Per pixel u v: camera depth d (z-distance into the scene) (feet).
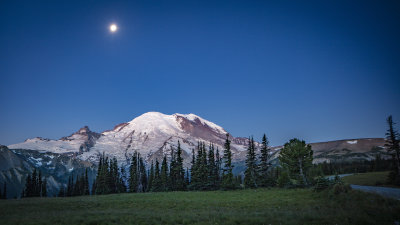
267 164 219.82
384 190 94.99
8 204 115.03
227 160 228.02
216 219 62.90
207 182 239.50
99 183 306.76
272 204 94.89
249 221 59.72
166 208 96.48
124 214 74.33
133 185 321.52
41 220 64.18
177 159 289.74
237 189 201.05
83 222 60.95
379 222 56.80
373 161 325.62
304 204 88.07
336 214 64.13
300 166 160.86
